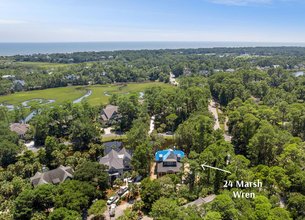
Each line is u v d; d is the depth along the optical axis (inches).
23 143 3890.3
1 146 3302.2
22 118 4945.9
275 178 2502.5
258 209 1958.7
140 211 2428.6
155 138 3720.5
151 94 5634.8
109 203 2554.1
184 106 4719.5
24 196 2242.9
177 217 2009.1
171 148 3703.3
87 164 2792.8
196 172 2679.6
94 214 2292.1
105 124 4729.3
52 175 2800.2
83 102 4965.6
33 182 2701.8
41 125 3966.5
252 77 7096.5
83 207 2301.9
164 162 3095.5
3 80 7795.3
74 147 3754.9
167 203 2167.8
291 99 5315.0
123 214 2375.7
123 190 2753.4
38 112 4938.5
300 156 2822.3
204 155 2687.0
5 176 2847.0
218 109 5639.8
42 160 3277.6
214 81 6697.8
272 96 5462.6
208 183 2647.6
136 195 2701.8
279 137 3132.4
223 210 2003.0
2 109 4849.9
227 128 4429.1
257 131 3341.5
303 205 2153.1
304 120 3841.0
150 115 5182.1
